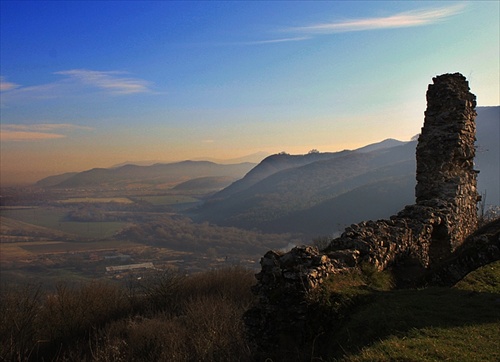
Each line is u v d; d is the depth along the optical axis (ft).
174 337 34.83
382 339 18.84
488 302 22.75
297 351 21.98
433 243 36.45
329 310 22.82
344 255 27.27
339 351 19.62
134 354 34.99
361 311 22.33
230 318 37.50
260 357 23.40
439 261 35.22
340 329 21.63
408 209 36.88
